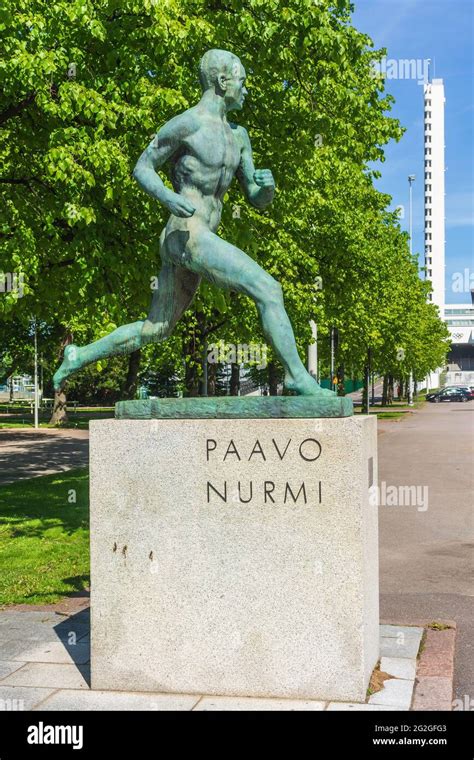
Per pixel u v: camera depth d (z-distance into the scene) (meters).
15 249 10.59
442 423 39.69
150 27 10.14
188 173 4.95
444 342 86.50
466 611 7.00
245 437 4.66
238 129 5.23
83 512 12.64
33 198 12.00
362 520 4.52
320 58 11.66
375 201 25.86
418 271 47.56
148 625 4.80
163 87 10.62
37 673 5.15
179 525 4.75
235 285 4.84
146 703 4.60
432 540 10.75
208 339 22.19
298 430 4.58
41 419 45.88
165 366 35.91
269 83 11.47
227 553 4.68
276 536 4.61
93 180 10.13
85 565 8.88
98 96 10.11
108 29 10.64
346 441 4.50
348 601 4.52
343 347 32.66
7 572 8.52
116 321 11.28
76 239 11.17
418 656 5.45
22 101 11.16
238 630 4.67
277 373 29.80
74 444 28.20
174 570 4.76
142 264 11.38
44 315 13.72
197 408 4.82
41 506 13.23
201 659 4.73
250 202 5.27
